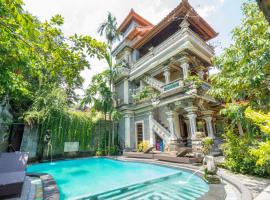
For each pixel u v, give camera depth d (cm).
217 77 744
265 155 387
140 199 472
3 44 376
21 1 269
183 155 979
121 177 802
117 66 1789
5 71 463
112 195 511
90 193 529
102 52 390
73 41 368
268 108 581
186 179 668
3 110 1128
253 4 604
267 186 495
